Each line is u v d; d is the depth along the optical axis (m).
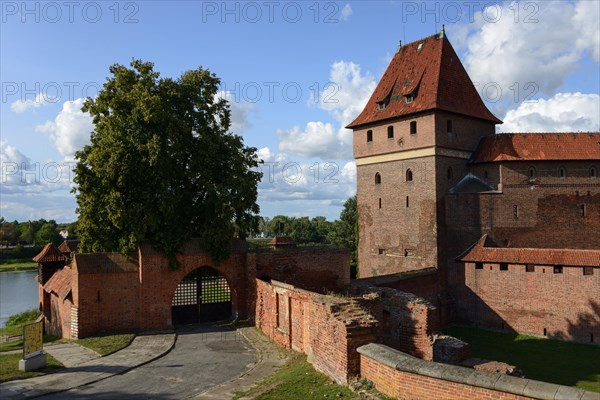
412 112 44.72
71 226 33.91
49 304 36.88
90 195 30.89
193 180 33.44
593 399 9.65
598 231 41.41
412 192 45.28
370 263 49.25
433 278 41.94
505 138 44.25
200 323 32.78
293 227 138.62
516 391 10.66
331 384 16.83
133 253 30.72
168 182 31.11
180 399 17.38
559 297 36.59
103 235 31.91
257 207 35.12
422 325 26.69
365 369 15.59
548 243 41.66
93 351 24.67
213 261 31.80
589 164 41.78
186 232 32.28
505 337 37.75
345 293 34.34
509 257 39.28
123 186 30.45
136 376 20.47
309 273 34.34
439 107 43.19
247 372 20.73
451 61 48.12
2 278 93.69
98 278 29.39
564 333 36.25
